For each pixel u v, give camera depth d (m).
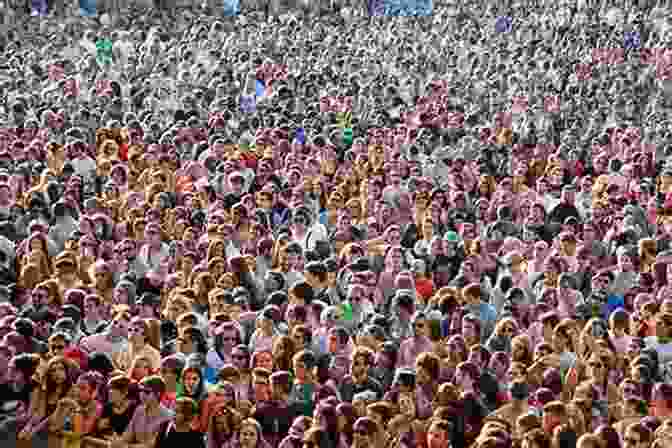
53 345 29.61
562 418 26.97
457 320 32.28
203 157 45.31
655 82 62.22
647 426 27.08
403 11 77.38
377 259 36.91
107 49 65.19
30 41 66.06
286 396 28.41
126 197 40.66
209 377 29.72
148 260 36.41
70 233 38.03
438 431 26.77
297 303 31.95
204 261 35.38
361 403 28.16
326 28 71.62
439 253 37.19
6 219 39.59
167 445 27.53
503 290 34.44
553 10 75.56
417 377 28.56
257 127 50.75
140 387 28.14
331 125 51.28
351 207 40.97
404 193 42.22
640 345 31.39
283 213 40.72
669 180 45.84
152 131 49.00
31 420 28.53
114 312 32.19
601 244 38.72
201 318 31.42
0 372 28.86
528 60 64.06
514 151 48.91
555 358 29.97
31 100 51.91
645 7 76.38
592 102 57.94
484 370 29.30
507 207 40.91
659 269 36.25
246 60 61.59
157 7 76.00
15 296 33.81
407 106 56.88
